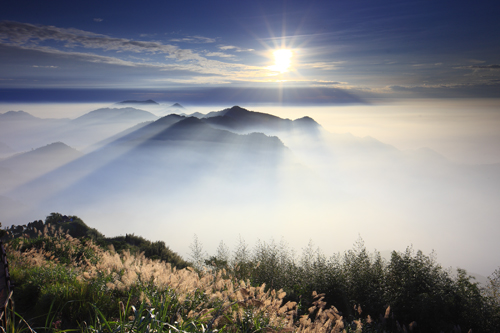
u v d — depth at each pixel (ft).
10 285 14.67
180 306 13.14
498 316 21.58
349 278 26.76
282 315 13.41
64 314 14.10
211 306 13.69
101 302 14.80
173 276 15.10
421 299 22.77
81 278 18.35
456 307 22.40
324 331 12.54
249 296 12.68
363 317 24.18
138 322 9.89
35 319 13.61
